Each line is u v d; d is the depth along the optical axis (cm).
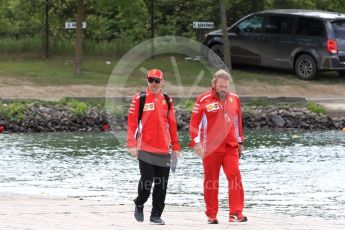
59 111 9212
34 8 12544
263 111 9644
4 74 10600
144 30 12962
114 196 5216
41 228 3428
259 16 11750
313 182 5950
